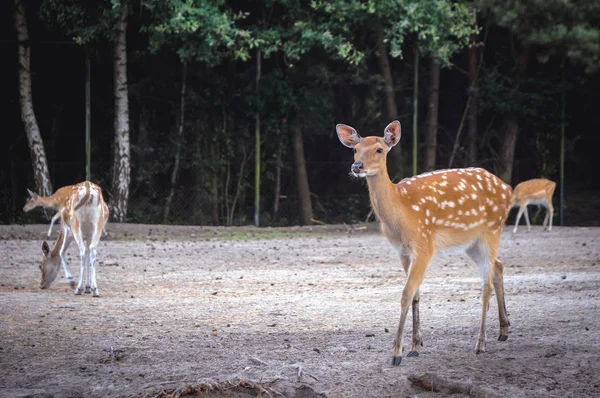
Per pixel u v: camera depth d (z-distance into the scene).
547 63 27.55
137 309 9.85
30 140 22.36
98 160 24.84
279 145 24.89
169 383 6.39
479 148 27.70
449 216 7.43
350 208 25.62
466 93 26.53
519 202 22.56
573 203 27.52
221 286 11.98
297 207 25.41
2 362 7.17
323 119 25.69
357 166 7.05
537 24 24.08
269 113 23.95
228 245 18.52
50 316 9.33
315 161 26.48
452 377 6.47
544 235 21.27
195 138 24.45
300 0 24.17
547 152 26.81
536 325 8.44
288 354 7.32
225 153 24.61
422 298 10.55
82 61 24.56
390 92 25.59
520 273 13.15
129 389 6.32
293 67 24.59
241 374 6.60
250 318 9.19
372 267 14.43
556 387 6.24
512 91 25.64
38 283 12.49
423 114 27.69
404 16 22.36
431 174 7.75
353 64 25.17
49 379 6.65
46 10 22.28
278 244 18.91
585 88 27.20
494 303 9.98
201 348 7.61
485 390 6.16
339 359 7.12
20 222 22.70
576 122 28.02
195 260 15.49
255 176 23.30
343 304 10.16
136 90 24.66
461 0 24.69
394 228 7.21
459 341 7.80
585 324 8.39
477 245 7.75
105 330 8.50
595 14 23.77
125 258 15.69
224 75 24.83
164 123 24.92
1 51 24.41
